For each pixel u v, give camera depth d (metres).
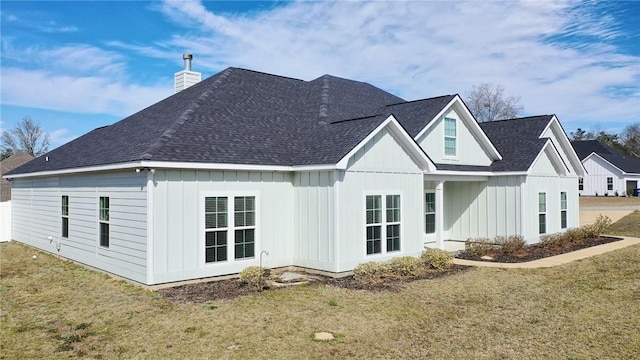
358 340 7.59
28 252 17.66
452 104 17.78
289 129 15.45
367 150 13.34
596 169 54.34
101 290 11.02
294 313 8.95
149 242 10.84
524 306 9.67
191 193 11.55
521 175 18.19
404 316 8.91
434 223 19.59
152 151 10.88
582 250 17.56
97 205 13.45
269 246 13.12
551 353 7.04
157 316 8.76
